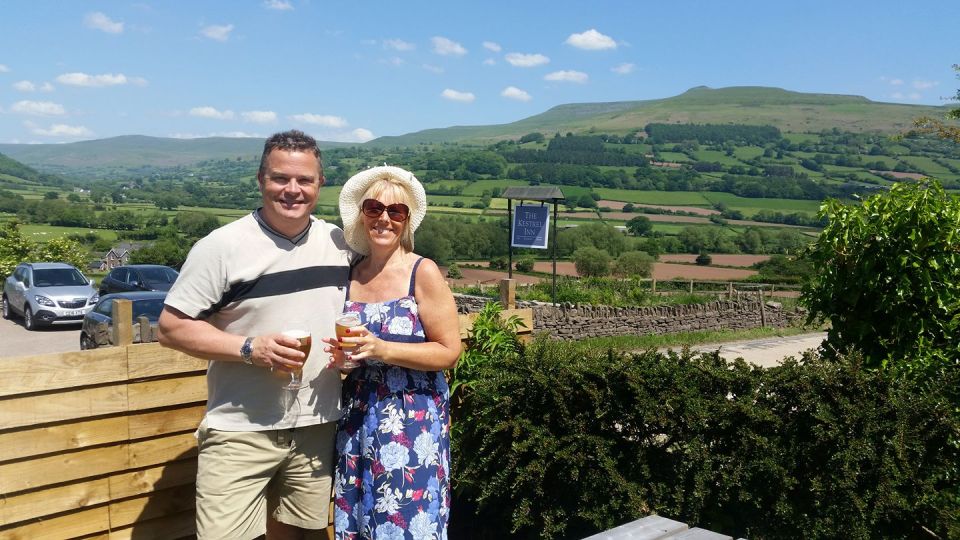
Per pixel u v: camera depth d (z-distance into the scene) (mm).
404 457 2902
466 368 4504
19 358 2939
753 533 3596
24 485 2994
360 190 3092
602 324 18797
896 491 3355
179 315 2820
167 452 3420
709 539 2717
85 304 20188
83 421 3150
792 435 3543
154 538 3404
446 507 3070
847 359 3711
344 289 3088
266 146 2930
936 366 4090
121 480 3287
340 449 3018
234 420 2871
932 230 4211
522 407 4051
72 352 3084
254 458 2889
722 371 3783
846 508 3367
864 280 4469
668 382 3809
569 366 3918
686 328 20547
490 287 27297
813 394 3521
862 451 3328
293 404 2912
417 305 3018
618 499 3752
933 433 3404
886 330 4531
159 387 3367
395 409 2926
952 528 3281
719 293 27016
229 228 2893
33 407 2992
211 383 2945
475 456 4172
